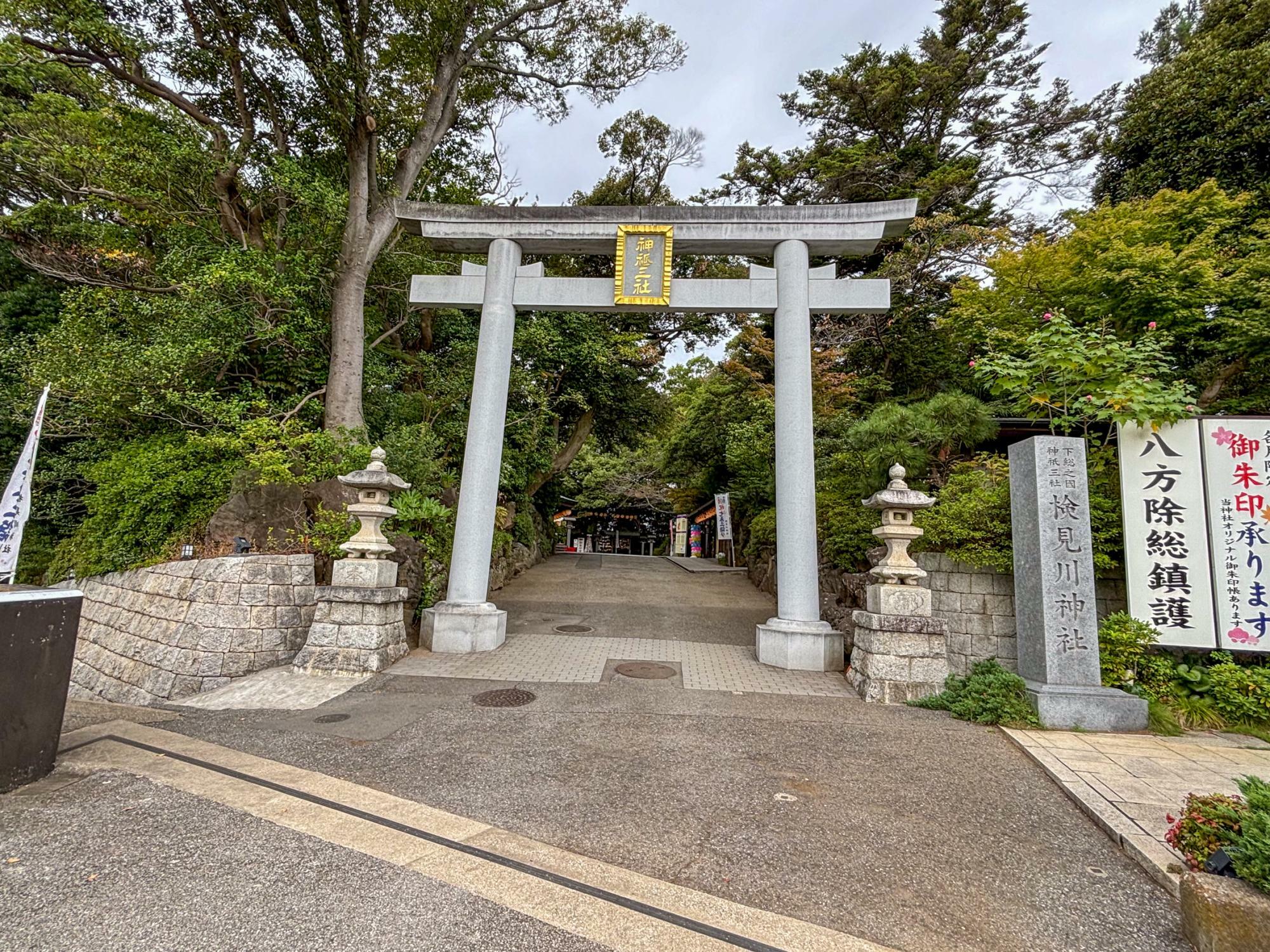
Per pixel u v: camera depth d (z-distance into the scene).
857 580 7.21
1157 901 2.41
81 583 7.97
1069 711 4.55
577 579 13.76
